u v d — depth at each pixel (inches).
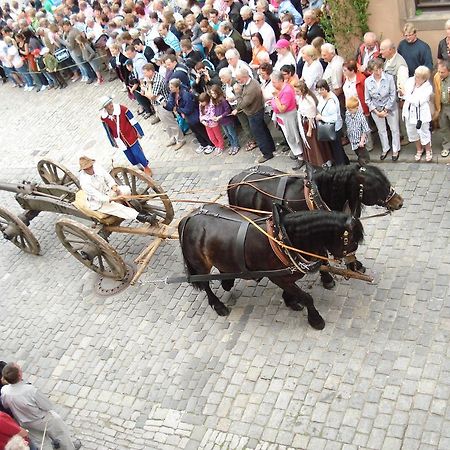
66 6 743.7
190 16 562.6
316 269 298.2
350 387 290.2
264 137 457.7
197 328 347.6
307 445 273.7
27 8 762.8
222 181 461.4
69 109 653.3
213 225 316.2
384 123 408.2
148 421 307.3
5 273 437.7
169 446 292.2
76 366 349.1
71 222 368.8
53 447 289.6
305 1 580.4
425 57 406.3
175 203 447.2
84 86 690.2
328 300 335.9
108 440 303.7
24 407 272.4
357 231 278.2
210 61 517.7
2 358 368.2
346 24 446.6
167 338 347.6
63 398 332.8
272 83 421.1
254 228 303.1
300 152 443.2
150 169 497.0
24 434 262.1
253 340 328.8
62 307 392.8
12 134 639.1
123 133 464.4
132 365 338.6
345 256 287.7
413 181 398.6
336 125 394.0
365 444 266.7
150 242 422.3
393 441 264.4
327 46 417.7
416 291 325.1
